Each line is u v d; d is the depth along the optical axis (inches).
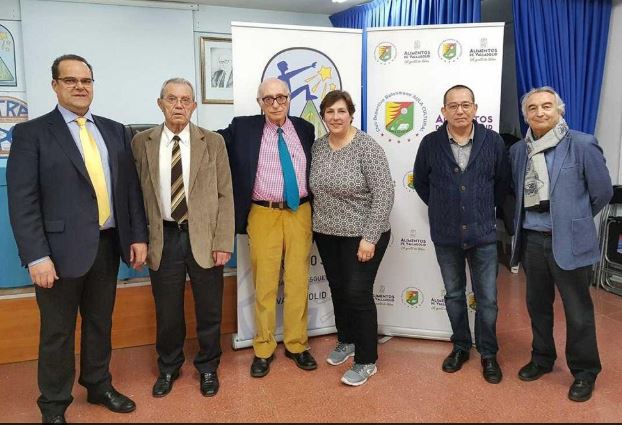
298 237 92.7
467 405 81.8
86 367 79.7
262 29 100.2
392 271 110.3
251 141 89.7
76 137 71.9
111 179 75.1
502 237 191.8
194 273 84.3
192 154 82.1
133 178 79.4
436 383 89.7
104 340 79.8
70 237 69.9
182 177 82.0
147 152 81.4
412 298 110.3
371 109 106.6
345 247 87.1
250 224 93.0
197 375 93.3
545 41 128.0
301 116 105.0
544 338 89.6
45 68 182.1
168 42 196.2
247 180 89.5
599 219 149.3
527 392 86.0
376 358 91.0
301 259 94.0
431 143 90.7
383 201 83.1
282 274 105.9
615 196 142.6
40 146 68.7
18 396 86.0
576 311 82.4
